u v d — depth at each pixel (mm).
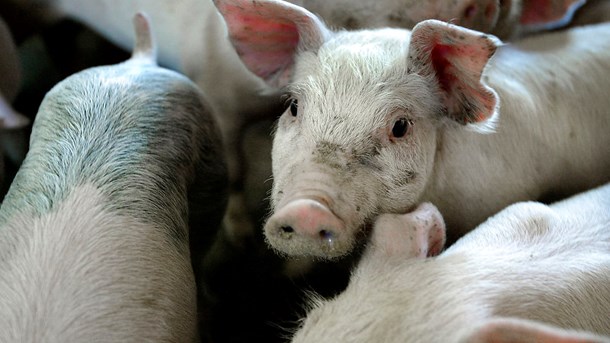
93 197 795
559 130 964
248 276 1065
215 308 1039
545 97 970
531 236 795
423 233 766
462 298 711
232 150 1064
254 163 1053
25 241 760
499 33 1047
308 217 731
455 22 967
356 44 841
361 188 780
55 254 750
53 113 874
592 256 776
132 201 806
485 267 744
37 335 708
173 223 828
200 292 991
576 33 1063
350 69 815
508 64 983
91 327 723
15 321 712
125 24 1145
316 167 774
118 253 767
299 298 1016
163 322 758
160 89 903
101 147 834
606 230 809
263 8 843
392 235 760
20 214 784
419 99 822
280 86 919
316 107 805
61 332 713
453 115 851
